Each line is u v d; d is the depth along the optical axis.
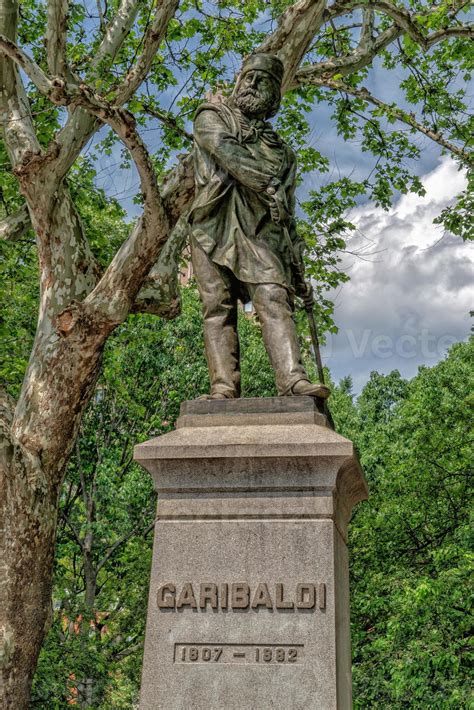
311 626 4.42
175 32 13.21
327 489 4.64
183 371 22.22
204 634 4.50
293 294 5.62
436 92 14.59
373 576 17.22
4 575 8.96
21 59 7.84
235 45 13.90
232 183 5.68
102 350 10.06
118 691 19.53
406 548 18.39
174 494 4.79
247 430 4.89
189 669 4.44
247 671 4.39
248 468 4.72
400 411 22.05
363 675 15.50
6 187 13.78
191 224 5.79
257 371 22.34
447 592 14.45
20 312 15.88
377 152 16.06
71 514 21.62
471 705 12.93
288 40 10.12
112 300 9.80
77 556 22.48
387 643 14.95
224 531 4.66
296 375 5.21
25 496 9.16
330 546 4.55
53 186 10.10
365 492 5.38
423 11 12.70
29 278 16.17
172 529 4.71
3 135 10.65
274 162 5.79
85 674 16.53
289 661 4.38
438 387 19.78
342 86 13.47
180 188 9.82
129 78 9.84
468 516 17.20
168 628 4.54
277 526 4.62
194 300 23.53
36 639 9.14
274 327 5.37
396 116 14.07
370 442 25.31
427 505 18.12
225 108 5.83
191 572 4.62
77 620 18.91
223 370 5.46
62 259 10.30
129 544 20.72
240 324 23.61
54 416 9.74
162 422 22.48
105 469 20.27
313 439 4.69
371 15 12.64
